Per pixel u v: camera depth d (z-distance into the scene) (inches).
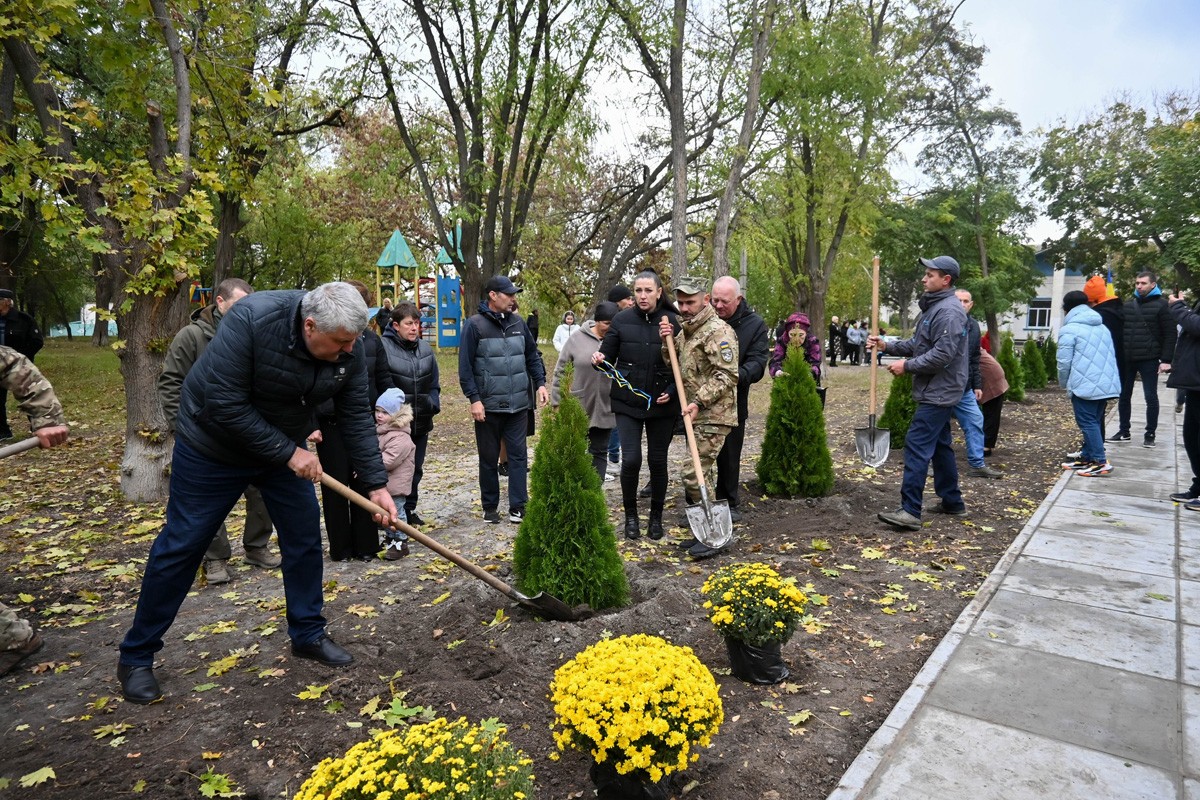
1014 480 301.1
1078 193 1120.8
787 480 270.1
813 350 329.1
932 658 135.4
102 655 151.0
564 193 989.2
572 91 554.3
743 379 245.1
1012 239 1131.9
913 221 1021.8
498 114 566.6
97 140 479.2
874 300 248.4
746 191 730.2
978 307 1027.3
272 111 442.9
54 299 1387.8
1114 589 169.0
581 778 102.9
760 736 112.8
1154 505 245.8
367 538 206.7
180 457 128.5
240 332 121.4
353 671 135.6
